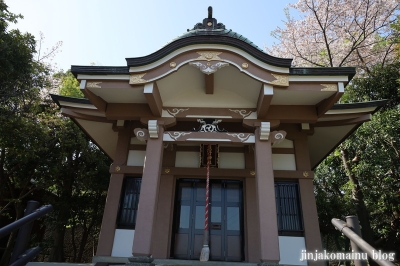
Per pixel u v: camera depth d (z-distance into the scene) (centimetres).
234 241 632
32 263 518
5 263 1050
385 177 1119
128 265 466
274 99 582
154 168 553
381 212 1289
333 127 715
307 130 691
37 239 1371
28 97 1039
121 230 620
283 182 660
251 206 637
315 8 1466
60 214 1281
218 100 623
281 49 1627
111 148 886
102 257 586
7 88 928
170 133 589
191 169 675
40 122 1098
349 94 1256
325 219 1410
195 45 545
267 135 570
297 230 610
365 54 1424
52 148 1202
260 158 555
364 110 634
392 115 995
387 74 1200
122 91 570
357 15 1416
